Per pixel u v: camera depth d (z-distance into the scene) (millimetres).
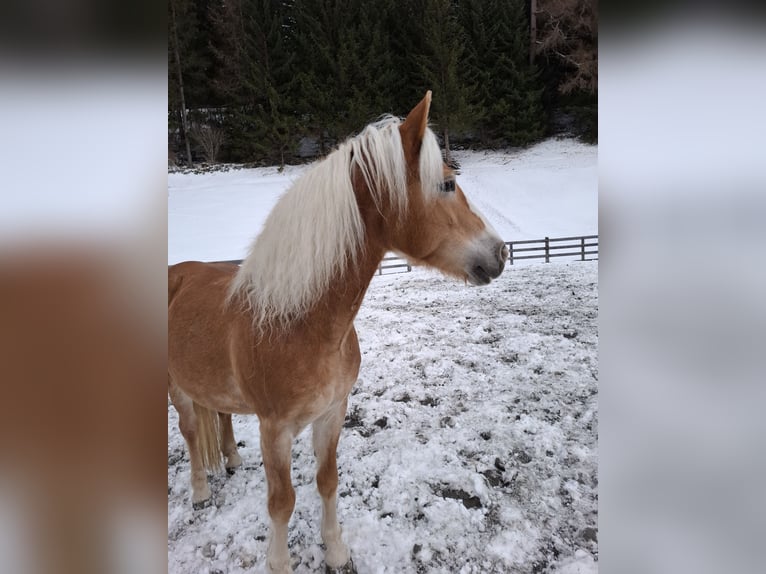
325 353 1737
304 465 2961
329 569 2123
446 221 1681
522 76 20719
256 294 1775
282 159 21312
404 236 1688
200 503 2584
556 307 6434
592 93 20141
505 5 20859
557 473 2789
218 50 21844
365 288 1778
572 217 14969
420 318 6219
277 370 1704
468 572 2121
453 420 3436
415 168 1644
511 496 2602
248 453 3121
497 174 18812
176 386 2459
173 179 20359
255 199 17594
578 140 21344
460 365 4504
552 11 20156
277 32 21391
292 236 1661
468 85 21312
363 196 1709
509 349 4871
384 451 3051
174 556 2260
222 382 1999
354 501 2574
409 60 21578
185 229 14688
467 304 6867
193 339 2061
